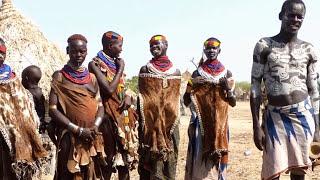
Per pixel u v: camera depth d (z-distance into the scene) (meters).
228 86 7.05
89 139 5.67
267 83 5.77
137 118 7.00
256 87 5.80
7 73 5.58
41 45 9.78
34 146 5.68
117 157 6.46
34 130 5.71
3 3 9.97
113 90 6.31
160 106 7.00
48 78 9.38
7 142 5.47
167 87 7.04
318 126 5.83
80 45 5.64
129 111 6.64
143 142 7.02
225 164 7.23
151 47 7.05
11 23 9.59
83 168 5.72
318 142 5.75
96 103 5.84
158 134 6.98
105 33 6.52
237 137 16.14
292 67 5.65
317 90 5.80
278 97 5.68
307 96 5.71
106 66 6.43
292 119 5.67
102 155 5.86
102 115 5.86
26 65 9.20
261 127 5.88
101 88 6.32
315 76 5.76
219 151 7.04
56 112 5.63
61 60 10.20
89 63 6.42
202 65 7.21
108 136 6.41
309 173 9.75
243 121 22.98
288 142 5.70
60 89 5.70
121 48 6.52
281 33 5.73
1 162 5.58
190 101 7.35
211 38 7.13
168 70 7.07
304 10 5.58
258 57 5.78
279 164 5.66
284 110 5.68
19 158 5.48
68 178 5.72
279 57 5.66
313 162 5.77
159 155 6.94
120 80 6.58
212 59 7.13
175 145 7.16
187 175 7.36
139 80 7.16
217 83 7.08
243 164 11.08
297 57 5.64
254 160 11.59
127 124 6.52
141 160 7.11
